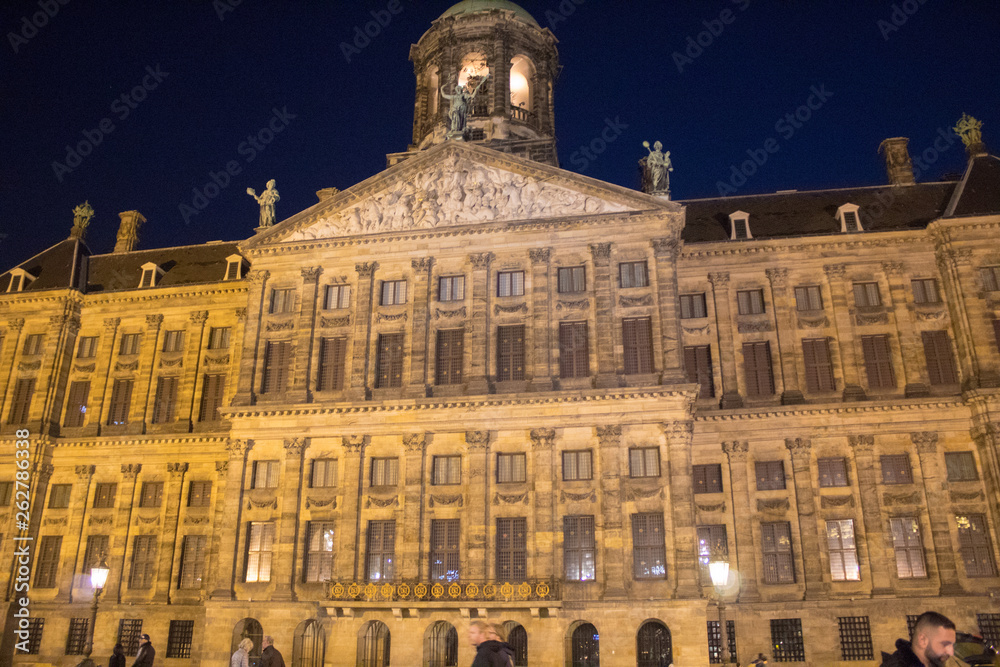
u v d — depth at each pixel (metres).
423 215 47.56
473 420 42.66
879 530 42.81
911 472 43.78
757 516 44.34
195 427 52.91
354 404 43.72
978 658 11.24
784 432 45.34
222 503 50.31
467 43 59.16
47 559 52.00
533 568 39.66
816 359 47.03
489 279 45.62
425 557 41.03
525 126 57.28
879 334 46.88
